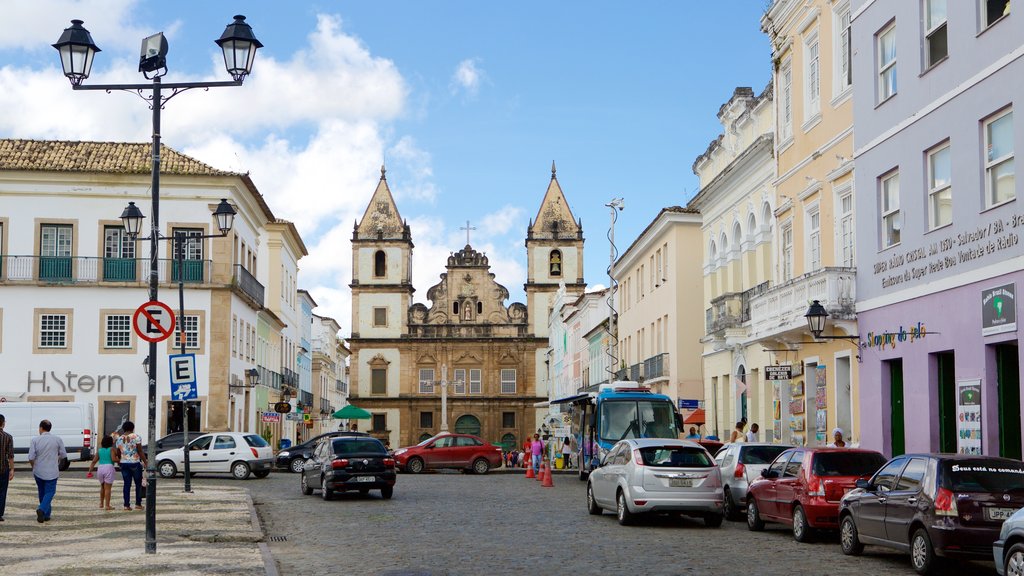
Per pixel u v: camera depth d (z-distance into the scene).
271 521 22.33
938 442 21.80
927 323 21.98
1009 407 19.53
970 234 20.30
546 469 36.66
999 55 19.38
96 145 51.28
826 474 17.70
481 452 49.69
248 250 56.75
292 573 14.16
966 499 13.39
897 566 14.79
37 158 49.16
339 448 29.05
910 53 22.83
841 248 27.17
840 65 27.42
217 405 48.31
